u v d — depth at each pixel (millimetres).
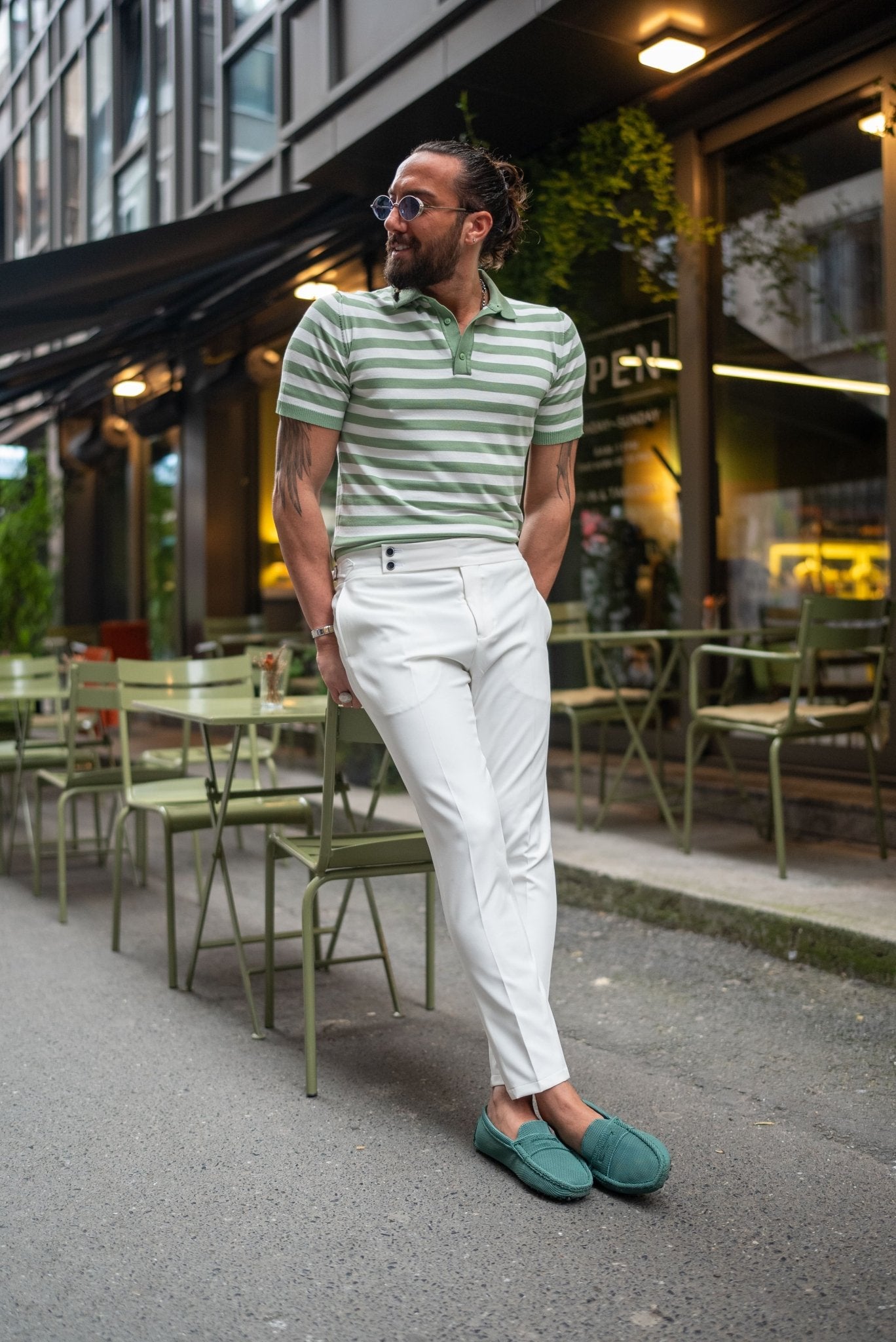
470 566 2295
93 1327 1802
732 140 5766
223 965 3947
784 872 4156
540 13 4996
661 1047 3041
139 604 13289
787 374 5609
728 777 5586
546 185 6066
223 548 11023
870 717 4438
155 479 12781
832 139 5375
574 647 6805
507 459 2348
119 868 4125
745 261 5824
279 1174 2338
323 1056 3027
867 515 5246
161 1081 2863
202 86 9969
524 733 2359
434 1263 1979
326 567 2406
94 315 7926
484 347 2307
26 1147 2484
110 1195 2258
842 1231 2080
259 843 6188
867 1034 3053
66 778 4727
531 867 2363
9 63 15688
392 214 2258
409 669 2260
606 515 6586
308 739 8000
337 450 2379
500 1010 2250
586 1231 2084
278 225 7254
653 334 6215
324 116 6559
